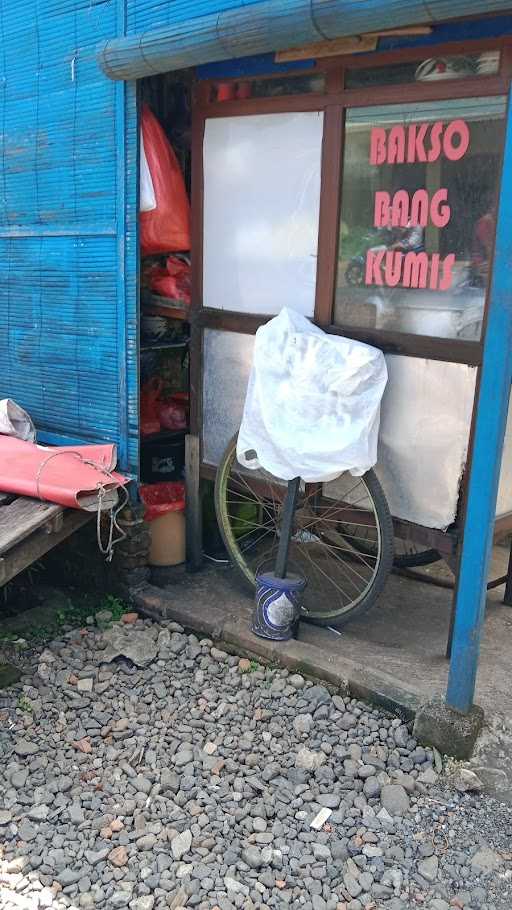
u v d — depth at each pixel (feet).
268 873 8.64
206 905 8.25
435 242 10.84
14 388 16.55
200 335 14.12
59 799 9.70
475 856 8.89
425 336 11.06
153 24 12.39
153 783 10.09
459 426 10.96
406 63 10.72
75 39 13.56
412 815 9.45
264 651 12.25
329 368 11.29
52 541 12.73
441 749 10.24
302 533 13.48
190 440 14.56
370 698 11.10
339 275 12.02
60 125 14.14
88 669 12.28
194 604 13.64
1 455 14.12
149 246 13.87
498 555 16.34
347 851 8.96
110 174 13.46
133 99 12.79
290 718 11.08
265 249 12.84
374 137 11.19
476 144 10.21
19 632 13.44
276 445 11.68
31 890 8.45
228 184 13.12
